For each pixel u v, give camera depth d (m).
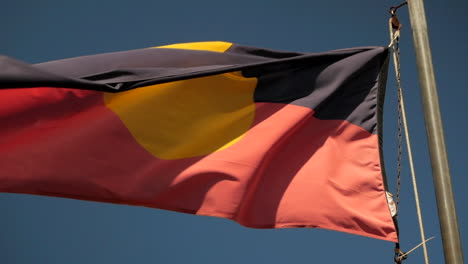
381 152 8.16
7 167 7.20
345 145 8.13
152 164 7.63
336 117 8.23
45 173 7.28
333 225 7.85
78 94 7.56
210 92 8.08
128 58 7.91
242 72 8.22
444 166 7.68
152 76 7.56
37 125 7.38
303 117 8.03
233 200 7.66
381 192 7.92
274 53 8.48
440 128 7.84
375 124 8.18
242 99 8.13
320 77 8.24
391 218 7.80
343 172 8.02
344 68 8.23
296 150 8.11
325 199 7.92
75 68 7.59
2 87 6.67
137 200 7.51
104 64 7.74
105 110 7.66
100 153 7.50
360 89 8.31
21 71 6.72
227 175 7.73
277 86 8.23
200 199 7.65
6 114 7.29
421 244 7.76
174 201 7.62
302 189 7.95
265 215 7.89
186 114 7.93
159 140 7.75
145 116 7.79
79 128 7.51
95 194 7.39
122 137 7.62
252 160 7.84
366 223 7.82
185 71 7.70
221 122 7.98
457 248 7.39
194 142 7.84
